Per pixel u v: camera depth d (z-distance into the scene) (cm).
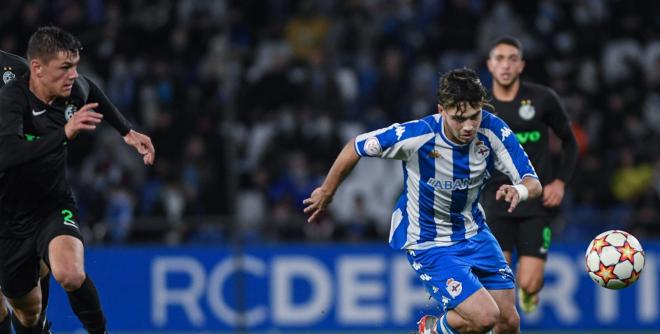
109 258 3850
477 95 2008
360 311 3903
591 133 4809
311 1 5228
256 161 4622
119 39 4747
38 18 4700
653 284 3903
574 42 5234
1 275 2181
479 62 4909
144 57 4756
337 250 3912
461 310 2136
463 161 2136
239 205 4394
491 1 5322
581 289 3912
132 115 4609
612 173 4544
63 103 2147
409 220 2234
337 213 4447
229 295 3884
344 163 2166
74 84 2173
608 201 4494
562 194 2731
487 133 2133
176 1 4950
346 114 4725
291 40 5147
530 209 2742
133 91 4631
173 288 3872
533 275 2753
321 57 4831
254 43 5131
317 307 3900
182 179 4281
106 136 4425
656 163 4553
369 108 4750
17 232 2144
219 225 3947
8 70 2247
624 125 4809
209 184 4256
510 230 2758
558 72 5031
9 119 2033
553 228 3928
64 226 2122
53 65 2042
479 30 5138
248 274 3900
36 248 2144
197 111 4509
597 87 5044
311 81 4744
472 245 2216
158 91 4588
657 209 4403
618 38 5359
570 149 2778
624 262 2188
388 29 5062
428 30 5088
